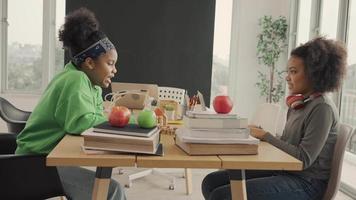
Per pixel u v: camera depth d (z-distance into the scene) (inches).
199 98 91.0
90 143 44.5
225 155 46.8
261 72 191.2
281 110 94.7
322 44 63.1
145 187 119.3
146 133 44.9
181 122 75.2
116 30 173.0
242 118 47.9
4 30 178.4
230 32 190.1
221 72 192.2
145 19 174.2
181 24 176.1
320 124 58.9
